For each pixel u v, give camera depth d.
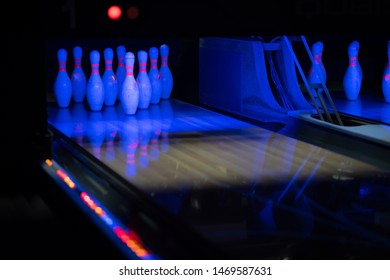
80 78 3.99
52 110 3.82
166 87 4.16
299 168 2.56
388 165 2.68
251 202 2.12
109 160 2.67
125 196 2.21
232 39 3.83
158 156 2.75
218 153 2.81
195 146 2.95
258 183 2.34
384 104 3.97
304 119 3.48
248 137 3.14
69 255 1.77
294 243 1.77
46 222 2.02
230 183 2.34
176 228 1.89
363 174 2.48
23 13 2.56
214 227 1.88
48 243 1.86
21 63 2.59
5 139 2.58
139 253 1.72
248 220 1.94
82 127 3.36
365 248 1.74
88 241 1.85
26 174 2.53
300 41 4.45
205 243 1.77
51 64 4.25
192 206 2.07
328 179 2.41
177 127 3.37
